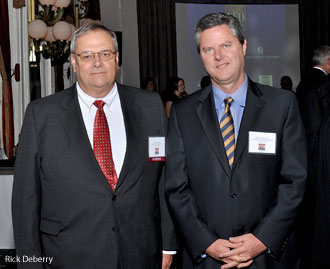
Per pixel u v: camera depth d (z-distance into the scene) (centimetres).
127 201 192
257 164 192
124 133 200
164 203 209
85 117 199
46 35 464
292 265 198
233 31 191
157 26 1006
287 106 198
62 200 191
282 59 1059
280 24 1057
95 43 190
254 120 195
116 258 190
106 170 193
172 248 208
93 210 190
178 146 201
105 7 923
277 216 186
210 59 191
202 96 205
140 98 209
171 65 1014
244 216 190
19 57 486
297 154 194
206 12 1028
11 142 464
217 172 192
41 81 540
